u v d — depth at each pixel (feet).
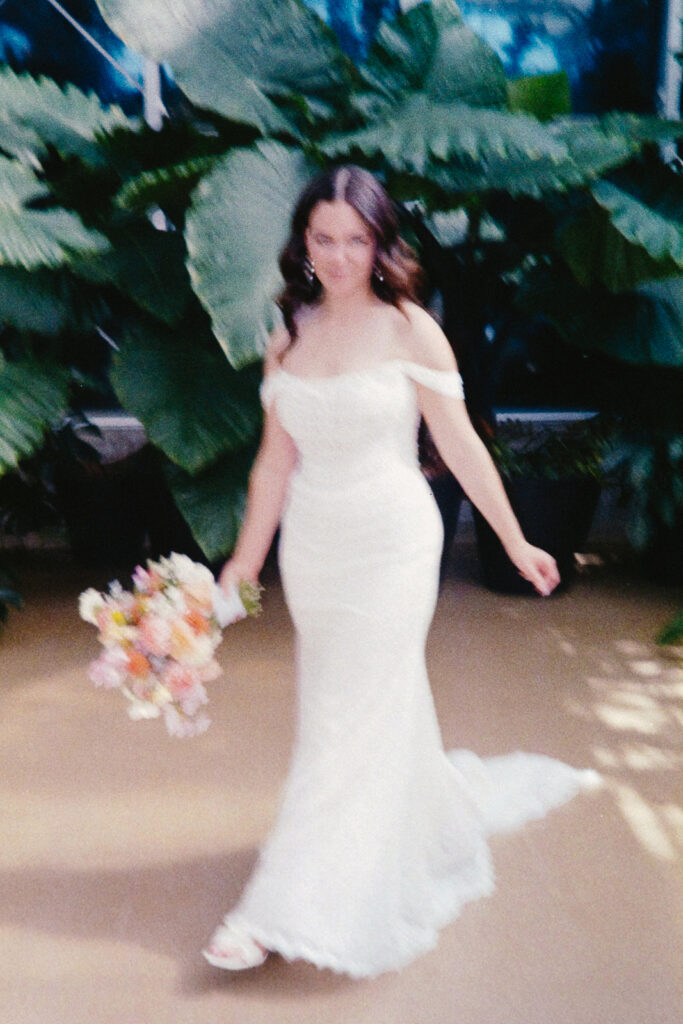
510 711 10.88
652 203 13.53
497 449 14.26
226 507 12.49
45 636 12.95
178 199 12.94
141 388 12.19
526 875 7.87
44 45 16.96
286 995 6.57
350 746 6.74
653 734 10.38
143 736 10.23
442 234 14.78
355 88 13.74
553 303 13.70
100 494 15.14
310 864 6.58
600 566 16.12
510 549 7.19
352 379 6.54
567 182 12.23
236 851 8.22
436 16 14.34
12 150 13.39
